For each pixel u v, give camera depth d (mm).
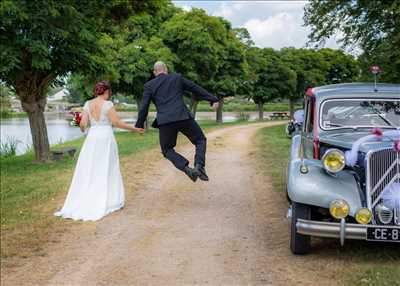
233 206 8570
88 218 7762
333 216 5473
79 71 14250
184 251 6277
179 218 7812
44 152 15203
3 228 7312
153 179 11125
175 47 32906
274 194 9398
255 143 20156
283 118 58469
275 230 7066
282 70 53781
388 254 5988
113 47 27875
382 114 6652
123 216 7949
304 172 5809
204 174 7957
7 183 11148
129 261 5965
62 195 9492
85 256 6172
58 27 12562
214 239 6727
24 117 63406
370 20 14391
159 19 33062
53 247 6516
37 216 7977
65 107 99125
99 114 8141
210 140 21766
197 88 7898
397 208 5375
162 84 7844
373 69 6992
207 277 5441
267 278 5355
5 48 12094
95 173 8055
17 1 11664
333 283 5121
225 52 39969
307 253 6004
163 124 7824
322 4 15578
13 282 5402
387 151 5422
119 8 15414
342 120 6688
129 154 15766
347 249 6199
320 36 15945
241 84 45688
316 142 6332
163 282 5332
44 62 12453
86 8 13938
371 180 5441
